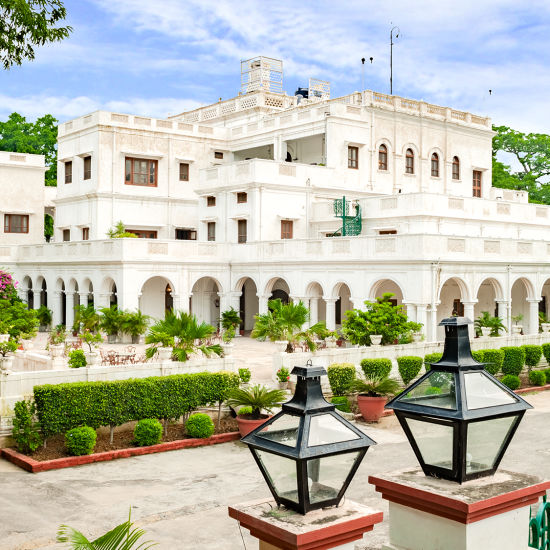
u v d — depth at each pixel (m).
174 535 10.74
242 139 50.06
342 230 38.88
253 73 58.31
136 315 34.47
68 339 35.56
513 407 4.17
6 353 20.05
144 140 46.59
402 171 47.56
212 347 20.31
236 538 10.61
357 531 3.72
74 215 47.34
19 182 49.03
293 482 3.78
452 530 3.93
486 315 31.81
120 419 16.44
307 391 3.91
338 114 44.06
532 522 4.64
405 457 15.58
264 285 38.53
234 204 42.25
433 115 49.22
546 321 37.88
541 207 43.62
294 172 42.00
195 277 39.12
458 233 38.09
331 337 25.05
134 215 45.97
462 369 4.20
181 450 16.52
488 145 53.38
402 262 30.47
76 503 12.34
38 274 44.56
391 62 50.44
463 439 4.04
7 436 15.98
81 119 46.81
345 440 3.83
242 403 17.52
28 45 14.37
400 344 24.84
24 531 10.91
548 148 63.66
